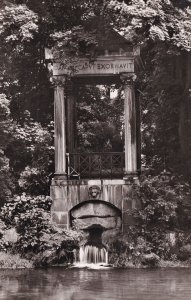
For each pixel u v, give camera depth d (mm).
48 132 24016
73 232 20328
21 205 21125
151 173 23984
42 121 25562
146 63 25438
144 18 20422
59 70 21328
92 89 28172
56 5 23578
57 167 21312
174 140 24938
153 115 26719
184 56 23781
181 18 21062
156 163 25266
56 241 19828
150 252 19797
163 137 25266
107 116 29844
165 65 24594
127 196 20875
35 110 25719
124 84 21297
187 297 13445
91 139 28078
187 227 21484
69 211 21219
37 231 20297
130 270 18609
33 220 20312
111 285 15398
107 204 21203
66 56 21219
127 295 13781
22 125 24844
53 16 23547
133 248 19781
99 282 15977
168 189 20578
